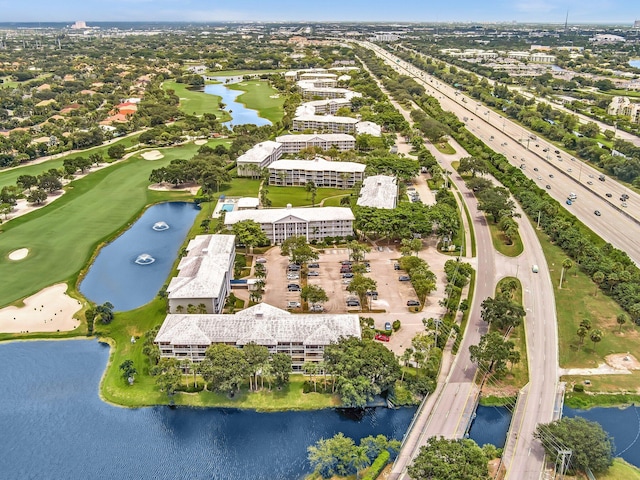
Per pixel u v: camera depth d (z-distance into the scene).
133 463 175.88
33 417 194.25
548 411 190.25
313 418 192.00
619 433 184.12
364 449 168.00
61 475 171.62
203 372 196.00
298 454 178.75
